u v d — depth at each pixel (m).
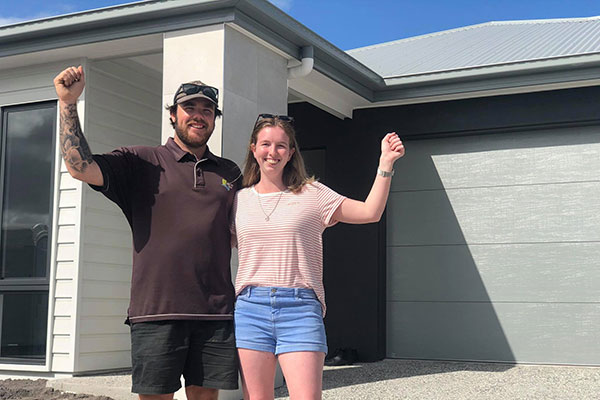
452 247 7.89
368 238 8.02
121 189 2.99
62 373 6.39
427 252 8.00
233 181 3.17
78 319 6.41
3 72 7.01
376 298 7.90
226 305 3.00
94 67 6.75
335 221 3.09
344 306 8.05
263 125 3.08
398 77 7.68
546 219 7.54
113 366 6.79
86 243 6.54
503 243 7.68
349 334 7.99
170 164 3.06
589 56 6.86
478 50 9.27
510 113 7.60
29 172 6.81
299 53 6.34
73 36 6.16
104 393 5.66
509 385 6.04
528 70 7.12
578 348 7.27
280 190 3.08
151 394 2.91
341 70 7.13
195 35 5.57
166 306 2.90
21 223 6.79
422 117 7.98
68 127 2.76
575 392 5.70
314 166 9.00
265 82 5.99
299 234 2.97
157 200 2.99
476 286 7.74
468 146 7.94
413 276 8.03
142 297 2.94
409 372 6.86
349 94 7.66
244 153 5.63
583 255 7.36
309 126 8.51
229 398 5.24
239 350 2.97
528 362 7.45
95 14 5.88
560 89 7.43
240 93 5.62
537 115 7.49
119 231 6.95
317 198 3.04
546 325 7.42
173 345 2.91
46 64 6.80
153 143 7.51
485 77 7.38
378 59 9.98
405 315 8.03
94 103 6.74
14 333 6.71
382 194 2.93
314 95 7.36
